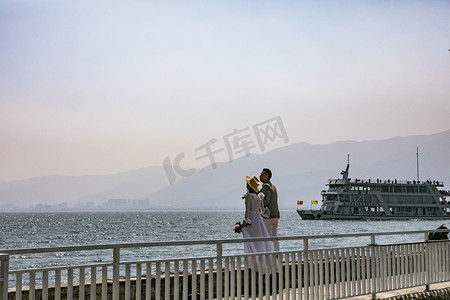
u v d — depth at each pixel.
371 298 9.38
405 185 125.81
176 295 6.61
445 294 10.65
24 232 97.44
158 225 128.38
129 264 6.22
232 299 7.22
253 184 9.41
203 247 52.62
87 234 89.50
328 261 8.62
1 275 5.10
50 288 7.46
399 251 9.87
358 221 146.62
